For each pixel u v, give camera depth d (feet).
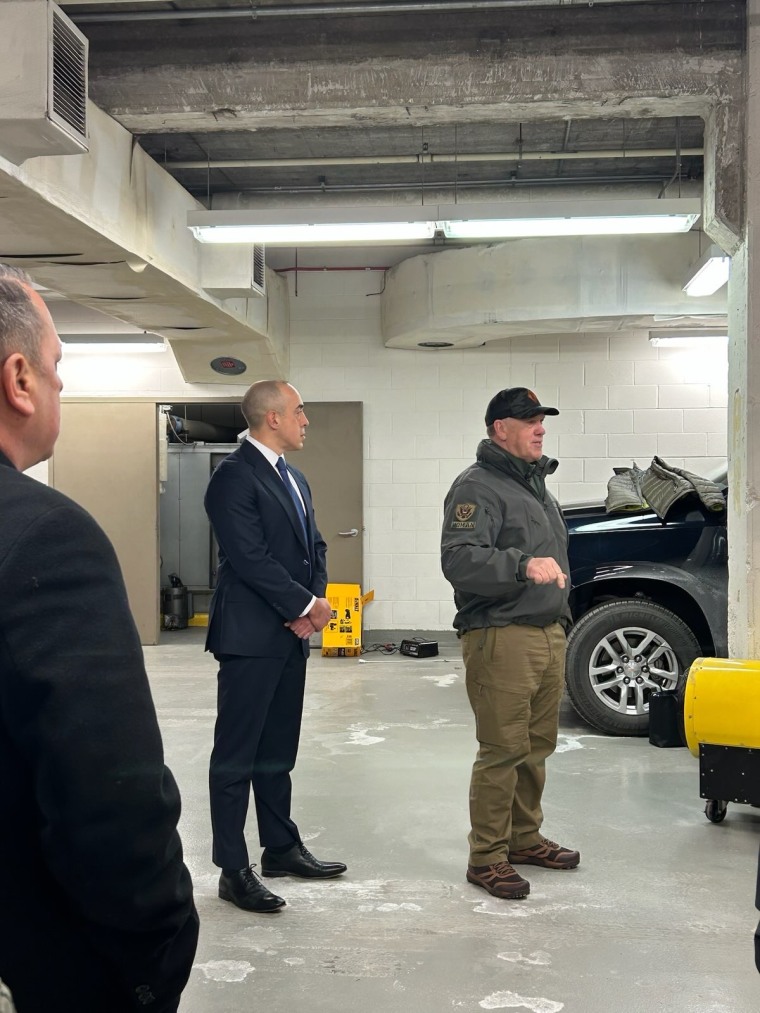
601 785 13.82
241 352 26.45
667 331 26.00
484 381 27.89
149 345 27.30
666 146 21.16
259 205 24.09
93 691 2.66
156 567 29.12
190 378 27.48
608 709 16.97
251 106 14.71
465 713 18.99
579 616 17.92
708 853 10.98
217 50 14.69
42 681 2.59
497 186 23.70
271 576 9.32
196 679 23.35
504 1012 7.36
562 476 27.71
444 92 14.46
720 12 14.28
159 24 14.71
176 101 14.80
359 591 26.86
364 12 14.05
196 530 35.60
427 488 28.04
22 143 11.89
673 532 17.19
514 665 9.70
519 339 27.81
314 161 21.49
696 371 27.35
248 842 11.51
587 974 7.98
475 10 14.37
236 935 8.78
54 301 27.99
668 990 7.70
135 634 2.87
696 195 23.29
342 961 8.23
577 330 25.16
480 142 20.80
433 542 28.04
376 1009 7.39
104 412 28.96
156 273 17.83
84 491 29.09
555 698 10.41
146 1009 3.06
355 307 28.04
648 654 17.31
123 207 15.85
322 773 14.48
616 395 27.61
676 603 17.71
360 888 9.95
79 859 2.68
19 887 2.78
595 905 9.46
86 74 12.14
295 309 28.22
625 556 17.34
